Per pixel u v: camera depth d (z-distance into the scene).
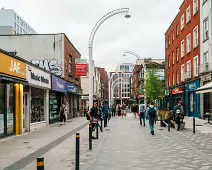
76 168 7.02
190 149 10.44
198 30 30.16
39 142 12.48
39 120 20.58
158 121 27.52
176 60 41.19
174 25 42.28
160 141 12.79
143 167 7.51
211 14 26.19
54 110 25.28
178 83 39.22
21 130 15.81
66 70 30.50
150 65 61.69
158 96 44.41
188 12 34.69
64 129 19.09
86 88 53.69
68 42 31.88
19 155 9.30
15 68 14.34
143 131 17.61
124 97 126.62
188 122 24.48
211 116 24.75
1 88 13.43
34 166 7.63
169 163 8.01
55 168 7.45
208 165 7.73
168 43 47.50
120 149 10.55
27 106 17.53
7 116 14.13
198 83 29.78
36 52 29.48
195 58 31.39
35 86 18.61
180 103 18.47
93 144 11.87
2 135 13.44
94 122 13.78
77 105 41.59
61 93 28.23
